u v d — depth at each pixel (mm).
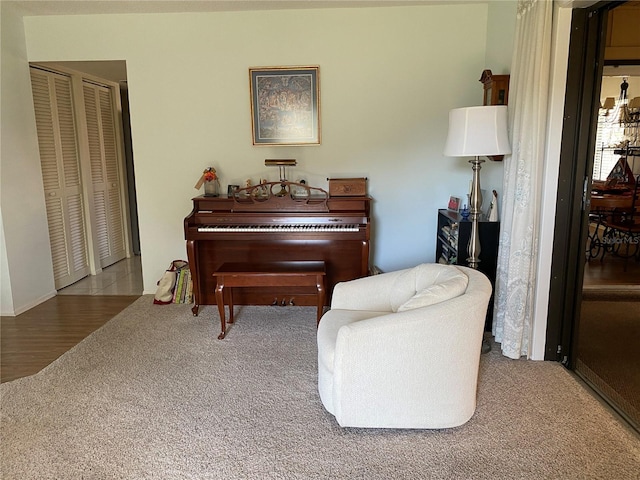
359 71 3668
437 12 3564
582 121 2467
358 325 1938
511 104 2715
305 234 3404
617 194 5125
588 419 2146
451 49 3609
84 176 4594
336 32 3623
